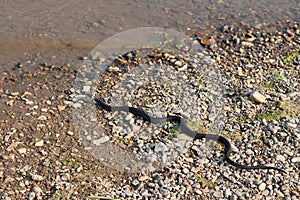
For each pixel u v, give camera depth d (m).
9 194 2.82
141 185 2.86
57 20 3.66
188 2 3.80
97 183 2.87
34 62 3.41
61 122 3.10
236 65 3.37
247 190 2.84
